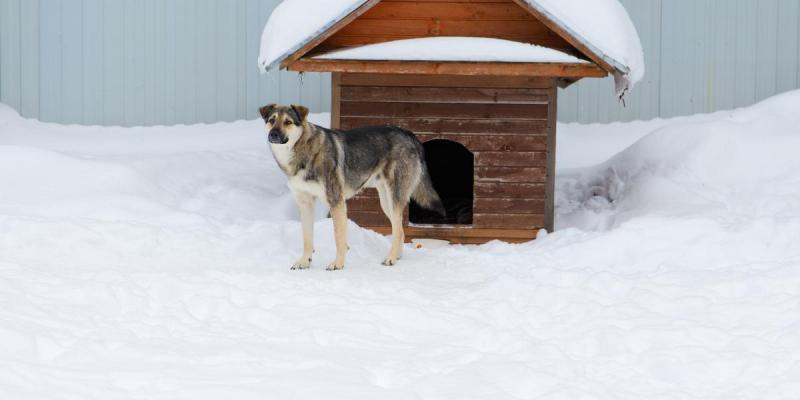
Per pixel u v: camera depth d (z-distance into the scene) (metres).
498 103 8.11
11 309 4.50
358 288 5.59
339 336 4.39
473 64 7.44
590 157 11.08
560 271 5.96
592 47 7.18
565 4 7.46
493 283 5.68
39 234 6.48
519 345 4.36
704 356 4.12
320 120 11.70
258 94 12.13
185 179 9.09
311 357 4.00
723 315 4.84
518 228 8.17
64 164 8.33
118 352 3.97
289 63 7.42
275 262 6.55
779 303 4.94
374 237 7.66
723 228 6.79
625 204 8.86
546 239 7.65
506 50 7.41
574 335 4.54
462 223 9.03
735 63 11.79
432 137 8.14
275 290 5.39
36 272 5.47
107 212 7.50
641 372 4.00
